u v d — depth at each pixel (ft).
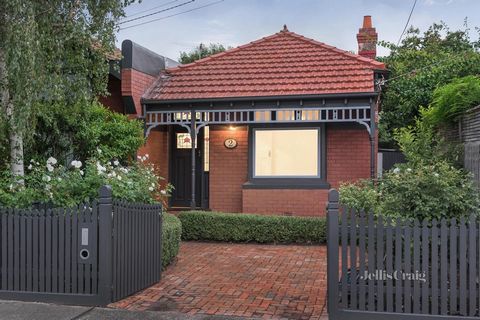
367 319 17.43
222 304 19.88
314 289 22.16
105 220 19.57
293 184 37.81
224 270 26.03
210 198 40.45
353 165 37.91
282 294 21.35
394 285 17.49
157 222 23.68
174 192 42.27
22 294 20.04
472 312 16.89
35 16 23.56
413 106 53.26
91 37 26.66
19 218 20.29
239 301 20.30
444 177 20.11
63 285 19.86
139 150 38.06
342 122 37.76
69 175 25.66
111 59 34.65
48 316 18.21
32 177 24.76
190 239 35.29
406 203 19.56
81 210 19.81
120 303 19.86
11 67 21.74
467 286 17.02
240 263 27.81
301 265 27.27
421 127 36.96
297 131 38.50
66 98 27.27
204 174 41.93
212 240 34.99
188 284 23.07
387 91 53.98
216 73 41.27
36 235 20.15
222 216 34.65
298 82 37.99
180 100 37.70
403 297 17.49
